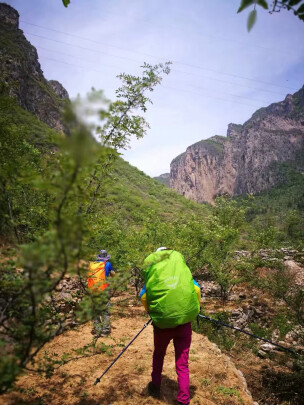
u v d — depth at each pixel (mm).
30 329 2086
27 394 3264
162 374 4168
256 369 5773
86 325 5797
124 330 6121
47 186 1699
